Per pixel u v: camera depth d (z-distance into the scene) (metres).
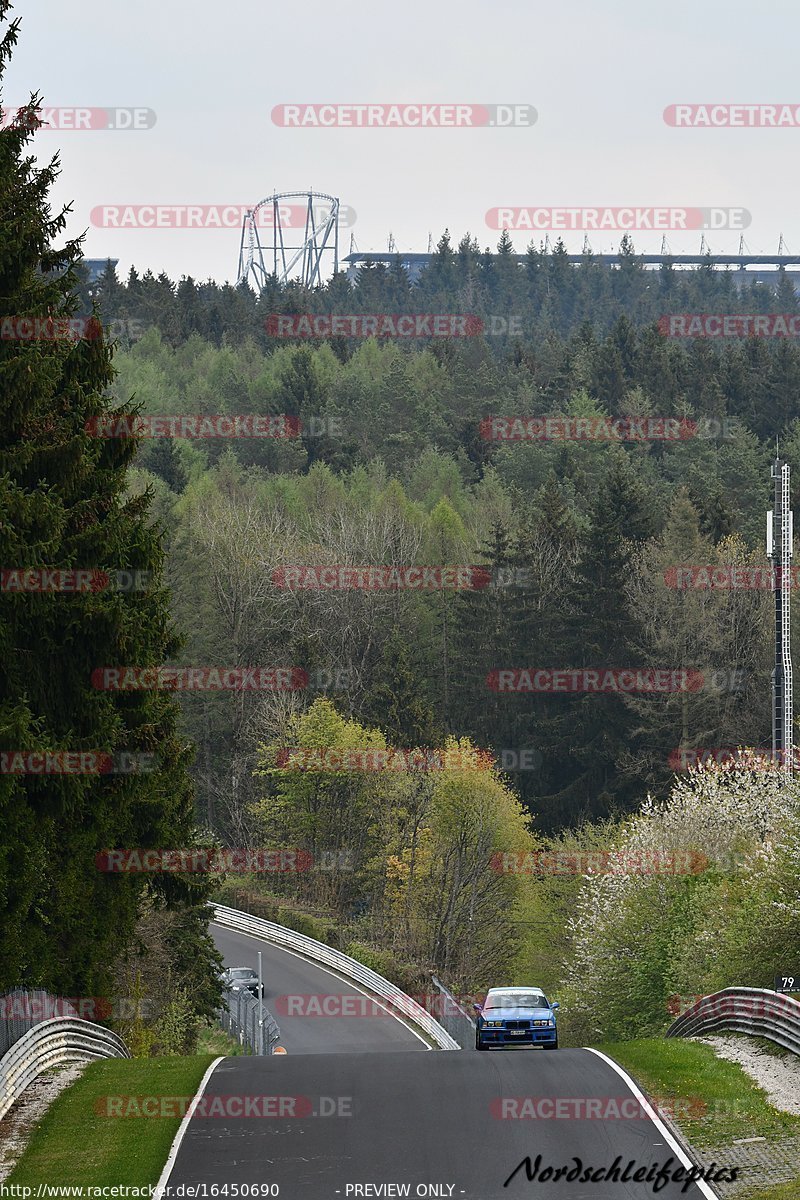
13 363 72.44
